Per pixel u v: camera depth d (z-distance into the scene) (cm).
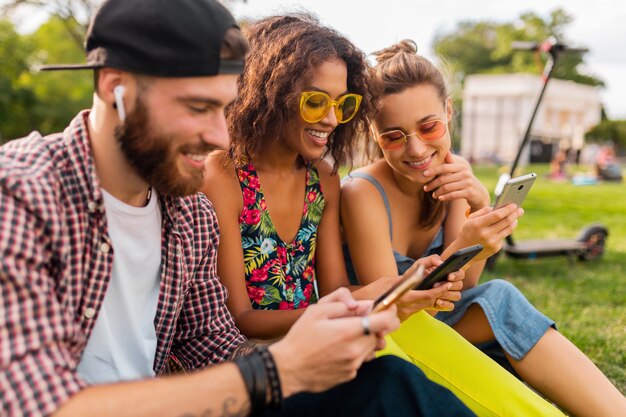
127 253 150
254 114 205
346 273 256
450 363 184
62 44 2230
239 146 207
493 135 3606
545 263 571
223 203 203
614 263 578
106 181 143
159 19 127
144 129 131
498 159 3128
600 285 471
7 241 117
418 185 246
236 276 205
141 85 129
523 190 209
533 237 729
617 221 901
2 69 1914
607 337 332
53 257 130
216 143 136
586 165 3338
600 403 199
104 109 138
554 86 3662
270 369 128
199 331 178
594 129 3916
